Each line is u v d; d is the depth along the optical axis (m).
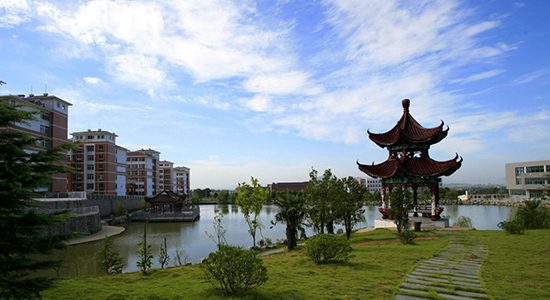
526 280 13.20
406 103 39.75
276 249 29.59
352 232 36.44
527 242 22.19
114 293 11.80
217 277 11.62
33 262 8.48
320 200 26.38
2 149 8.05
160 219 63.84
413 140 36.19
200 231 48.97
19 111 8.53
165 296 11.37
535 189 92.88
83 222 42.69
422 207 38.91
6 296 7.96
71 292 12.02
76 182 80.94
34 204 8.86
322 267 15.88
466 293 11.59
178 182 169.75
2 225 7.47
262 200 36.19
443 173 34.41
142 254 16.86
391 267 15.70
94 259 26.88
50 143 55.44
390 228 35.56
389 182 38.09
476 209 82.56
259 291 11.72
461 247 21.22
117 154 88.94
